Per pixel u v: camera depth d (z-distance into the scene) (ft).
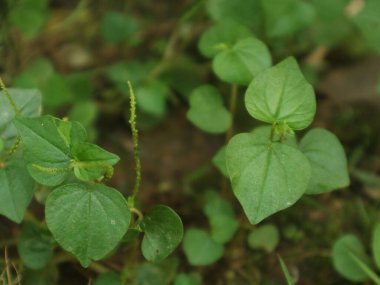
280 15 1.19
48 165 0.86
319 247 1.13
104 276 0.99
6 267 0.97
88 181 0.86
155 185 1.20
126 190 1.18
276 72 0.88
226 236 1.03
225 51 0.97
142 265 1.05
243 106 1.23
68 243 0.86
